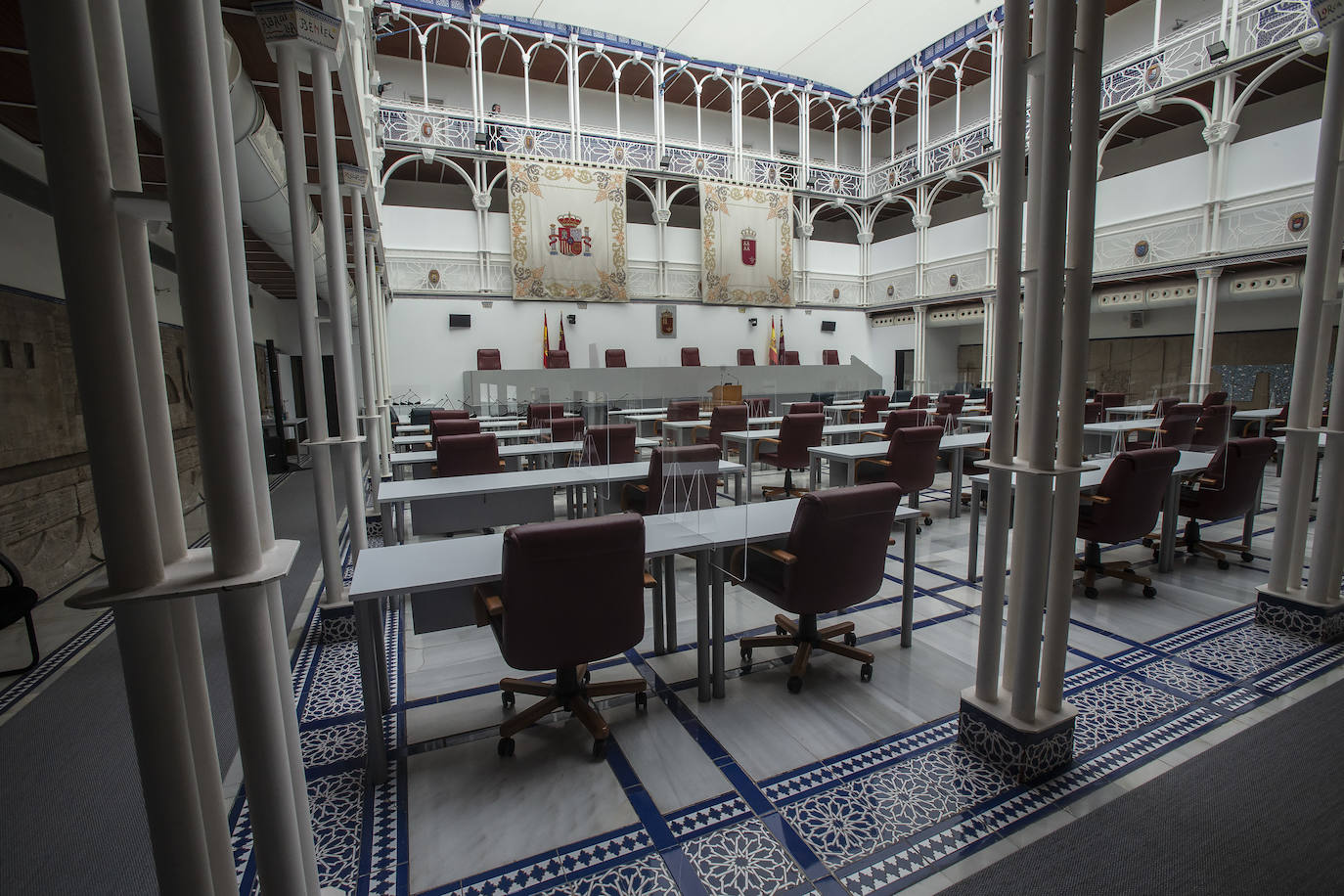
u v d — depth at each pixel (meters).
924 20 13.11
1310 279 2.92
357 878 1.71
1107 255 11.51
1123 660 2.86
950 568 4.21
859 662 2.92
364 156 5.07
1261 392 8.02
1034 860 1.72
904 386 15.57
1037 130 1.94
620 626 2.12
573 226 13.41
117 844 1.86
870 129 17.64
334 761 2.24
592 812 1.95
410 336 12.76
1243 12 9.38
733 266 14.84
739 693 2.66
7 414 3.70
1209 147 9.99
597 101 15.70
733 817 1.92
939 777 2.09
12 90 3.46
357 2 4.10
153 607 0.85
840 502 2.38
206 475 0.86
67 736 2.43
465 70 14.36
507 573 1.95
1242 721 2.35
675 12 12.77
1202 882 1.63
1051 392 1.90
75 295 0.77
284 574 0.92
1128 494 3.33
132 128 0.89
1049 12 1.76
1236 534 4.91
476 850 1.81
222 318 0.85
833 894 1.63
